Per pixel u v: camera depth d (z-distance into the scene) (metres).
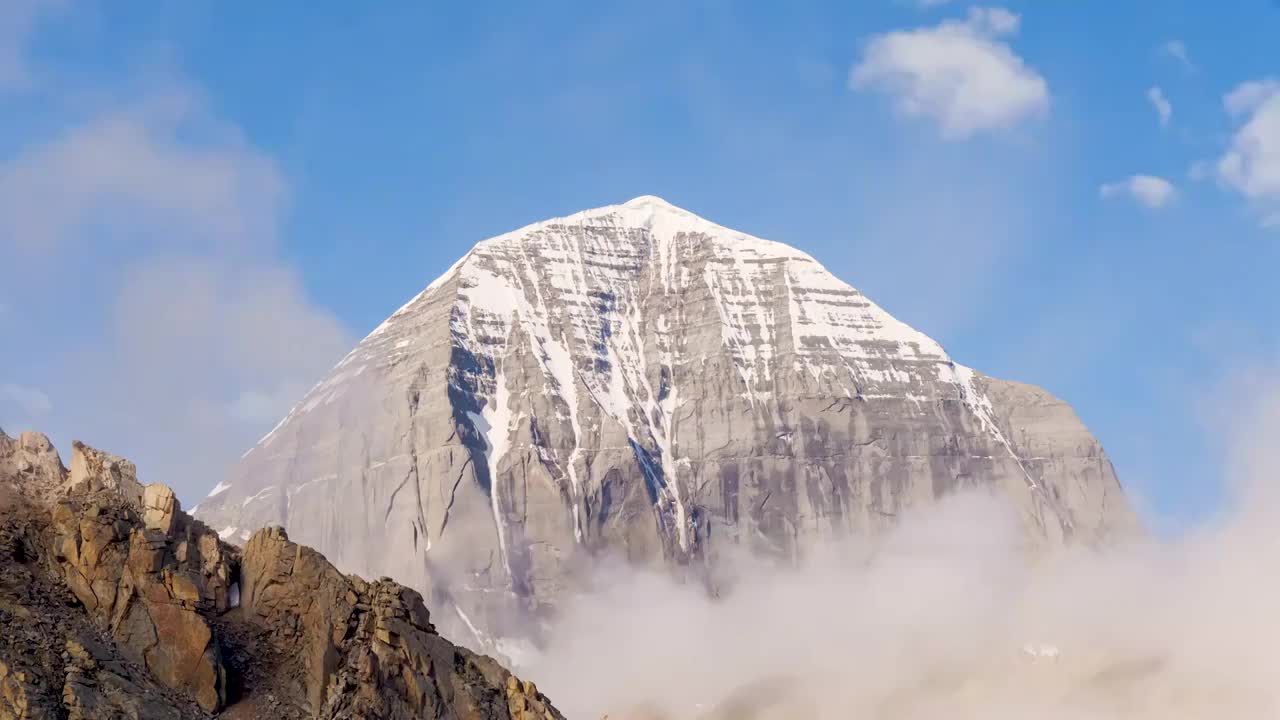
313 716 115.12
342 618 119.62
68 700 106.00
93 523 116.00
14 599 111.06
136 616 113.81
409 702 117.94
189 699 112.19
